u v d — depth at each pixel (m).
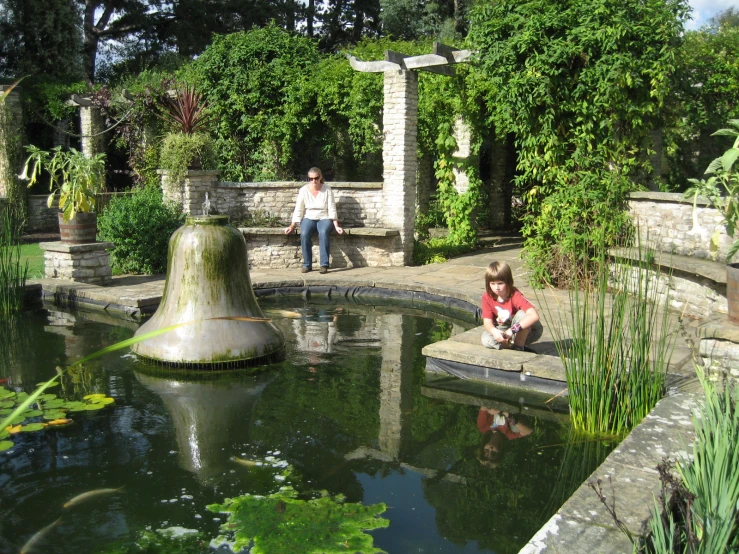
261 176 13.59
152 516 3.15
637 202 7.70
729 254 4.52
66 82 17.34
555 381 4.72
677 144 11.70
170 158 10.30
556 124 8.05
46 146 17.64
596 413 4.14
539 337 5.38
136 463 3.74
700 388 4.21
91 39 23.94
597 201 7.66
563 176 7.97
